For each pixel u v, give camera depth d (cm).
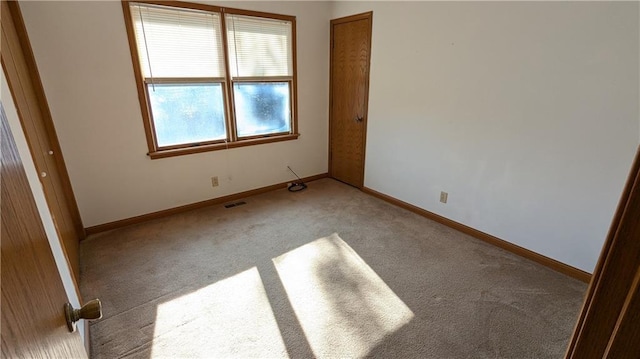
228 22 313
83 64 251
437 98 289
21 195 61
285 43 360
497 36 237
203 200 344
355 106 382
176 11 282
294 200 367
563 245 230
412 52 301
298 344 168
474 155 271
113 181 286
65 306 77
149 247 262
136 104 282
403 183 342
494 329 178
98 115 266
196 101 317
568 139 214
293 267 236
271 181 395
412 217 323
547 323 183
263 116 370
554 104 216
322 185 420
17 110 149
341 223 308
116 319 184
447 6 263
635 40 179
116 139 279
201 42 303
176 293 206
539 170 233
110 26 255
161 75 290
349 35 366
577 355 47
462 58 262
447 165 294
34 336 50
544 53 215
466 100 267
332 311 191
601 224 210
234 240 274
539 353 163
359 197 378
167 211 321
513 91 236
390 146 347
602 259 41
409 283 218
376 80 345
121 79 270
